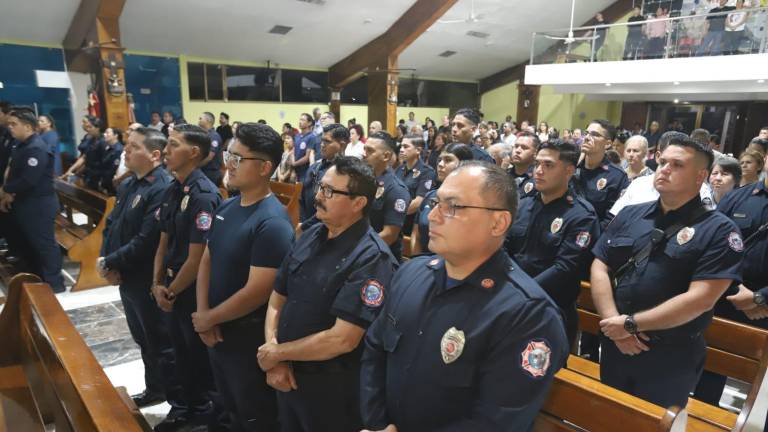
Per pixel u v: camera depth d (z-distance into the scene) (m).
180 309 2.17
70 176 6.41
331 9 10.34
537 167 2.10
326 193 1.52
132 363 2.94
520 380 1.00
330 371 1.56
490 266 1.09
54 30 9.02
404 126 10.92
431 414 1.08
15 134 3.66
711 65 8.32
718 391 2.16
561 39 10.38
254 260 1.77
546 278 2.01
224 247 1.85
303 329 1.55
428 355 1.08
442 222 1.07
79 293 4.00
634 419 1.20
